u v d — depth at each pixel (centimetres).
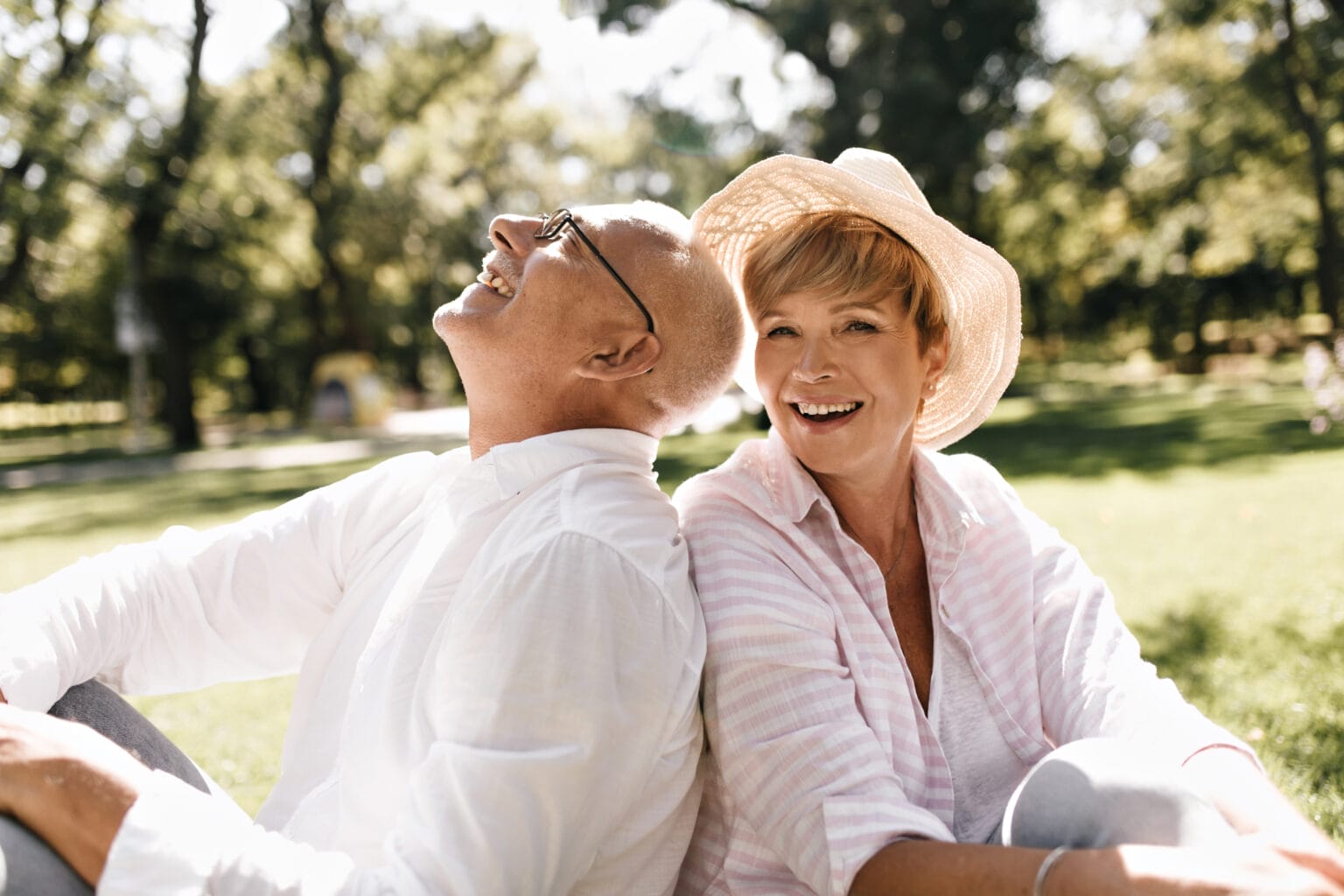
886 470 183
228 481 1486
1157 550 612
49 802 125
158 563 184
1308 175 2678
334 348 3189
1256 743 309
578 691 134
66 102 2016
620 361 163
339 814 156
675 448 1552
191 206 2328
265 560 185
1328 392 1160
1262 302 4122
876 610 173
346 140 2627
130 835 121
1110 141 2767
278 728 391
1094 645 182
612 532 143
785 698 154
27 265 2388
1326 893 118
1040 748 177
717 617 158
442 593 152
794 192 182
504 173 3055
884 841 142
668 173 2388
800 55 2025
